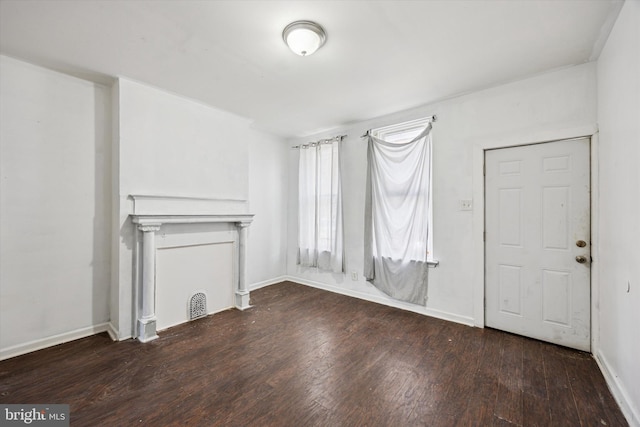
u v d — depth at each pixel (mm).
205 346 2447
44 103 2391
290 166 4770
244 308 3393
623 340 1722
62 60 2289
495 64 2344
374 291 3670
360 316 3158
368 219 3625
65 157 2502
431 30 1911
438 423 1565
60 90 2473
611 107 1943
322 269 4234
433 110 3168
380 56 2230
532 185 2562
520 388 1870
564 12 1732
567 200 2400
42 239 2391
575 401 1743
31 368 2080
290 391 1837
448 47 2107
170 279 2859
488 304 2812
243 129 3623
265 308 3420
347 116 3598
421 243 3193
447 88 2793
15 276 2268
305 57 2248
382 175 3525
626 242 1700
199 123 3156
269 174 4477
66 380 1939
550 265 2477
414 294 3242
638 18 1511
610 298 1961
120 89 2561
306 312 3287
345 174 3994
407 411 1660
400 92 2875
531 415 1628
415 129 3400
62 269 2492
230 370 2076
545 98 2480
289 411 1654
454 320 2988
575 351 2344
